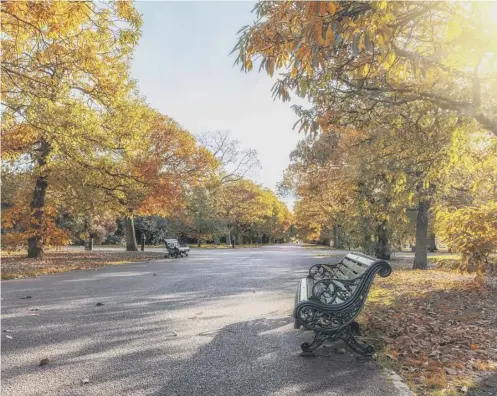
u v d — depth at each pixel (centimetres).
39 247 2066
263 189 7481
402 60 461
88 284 1116
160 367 430
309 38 277
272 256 2675
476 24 297
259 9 384
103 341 531
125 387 377
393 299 841
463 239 932
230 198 5438
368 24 297
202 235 5288
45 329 596
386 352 472
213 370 420
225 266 1770
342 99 545
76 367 431
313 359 455
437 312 707
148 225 4819
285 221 8900
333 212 2639
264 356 466
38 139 1786
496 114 477
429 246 4225
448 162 682
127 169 2056
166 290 1002
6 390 371
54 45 1095
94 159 1678
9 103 1140
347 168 1331
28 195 2145
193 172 2723
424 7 325
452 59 412
